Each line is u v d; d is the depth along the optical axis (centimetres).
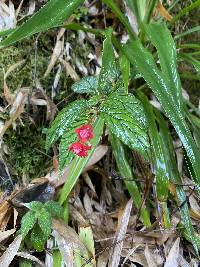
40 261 43
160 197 44
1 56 49
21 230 41
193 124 49
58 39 52
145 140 40
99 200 50
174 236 47
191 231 44
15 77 49
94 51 54
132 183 47
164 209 45
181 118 41
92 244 43
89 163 48
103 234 47
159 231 47
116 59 47
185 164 52
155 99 53
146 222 46
